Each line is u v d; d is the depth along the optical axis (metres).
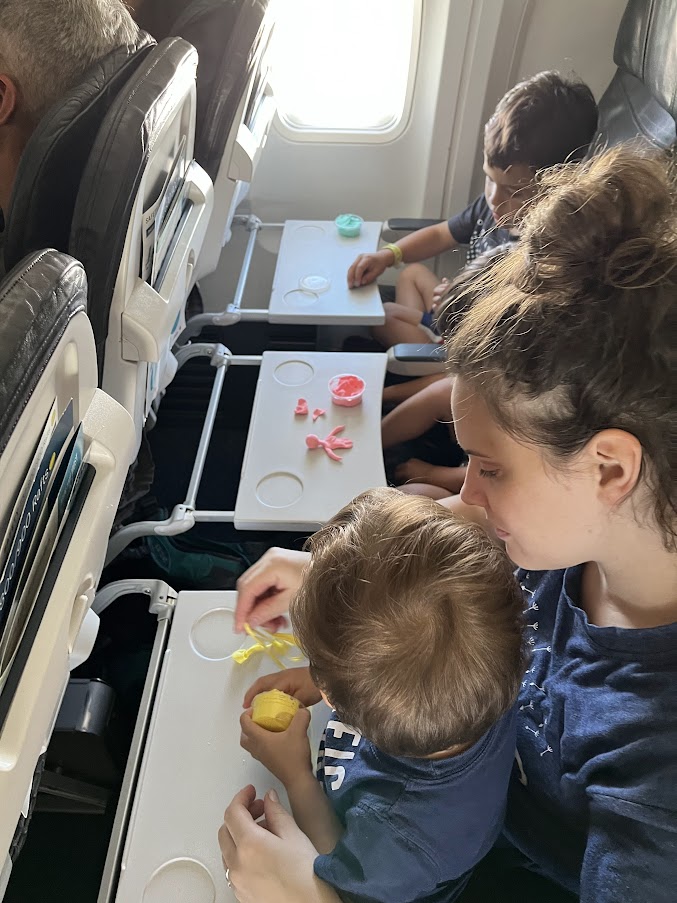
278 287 1.84
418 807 0.73
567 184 0.64
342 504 1.27
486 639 0.66
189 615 1.08
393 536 0.70
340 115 2.14
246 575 1.06
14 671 0.63
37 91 1.07
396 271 2.37
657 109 1.69
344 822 0.82
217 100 1.41
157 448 1.99
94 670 1.37
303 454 1.36
